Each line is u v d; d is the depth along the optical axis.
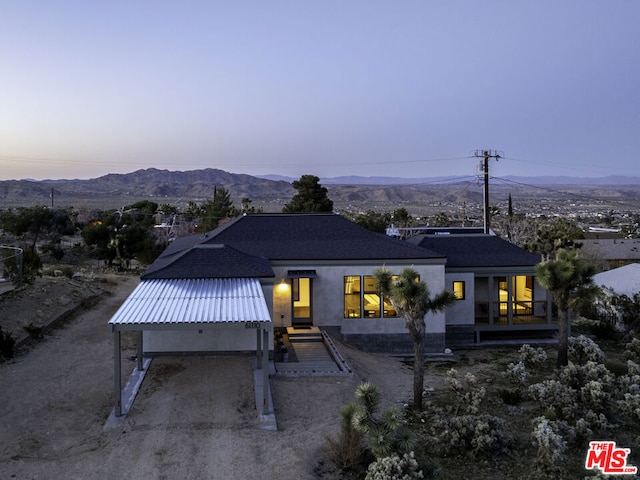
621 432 12.30
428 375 18.22
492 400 14.77
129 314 13.16
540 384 14.12
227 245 20.06
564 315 17.91
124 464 10.50
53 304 23.16
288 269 20.94
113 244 42.41
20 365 16.47
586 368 14.66
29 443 11.31
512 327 23.69
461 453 11.41
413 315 14.01
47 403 13.57
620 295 27.25
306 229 23.11
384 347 21.42
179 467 10.45
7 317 19.55
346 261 21.00
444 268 21.69
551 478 10.24
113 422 12.39
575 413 12.93
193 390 14.54
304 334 20.34
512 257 23.97
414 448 11.66
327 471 10.63
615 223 125.62
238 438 11.77
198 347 17.61
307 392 14.90
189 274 17.44
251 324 12.75
